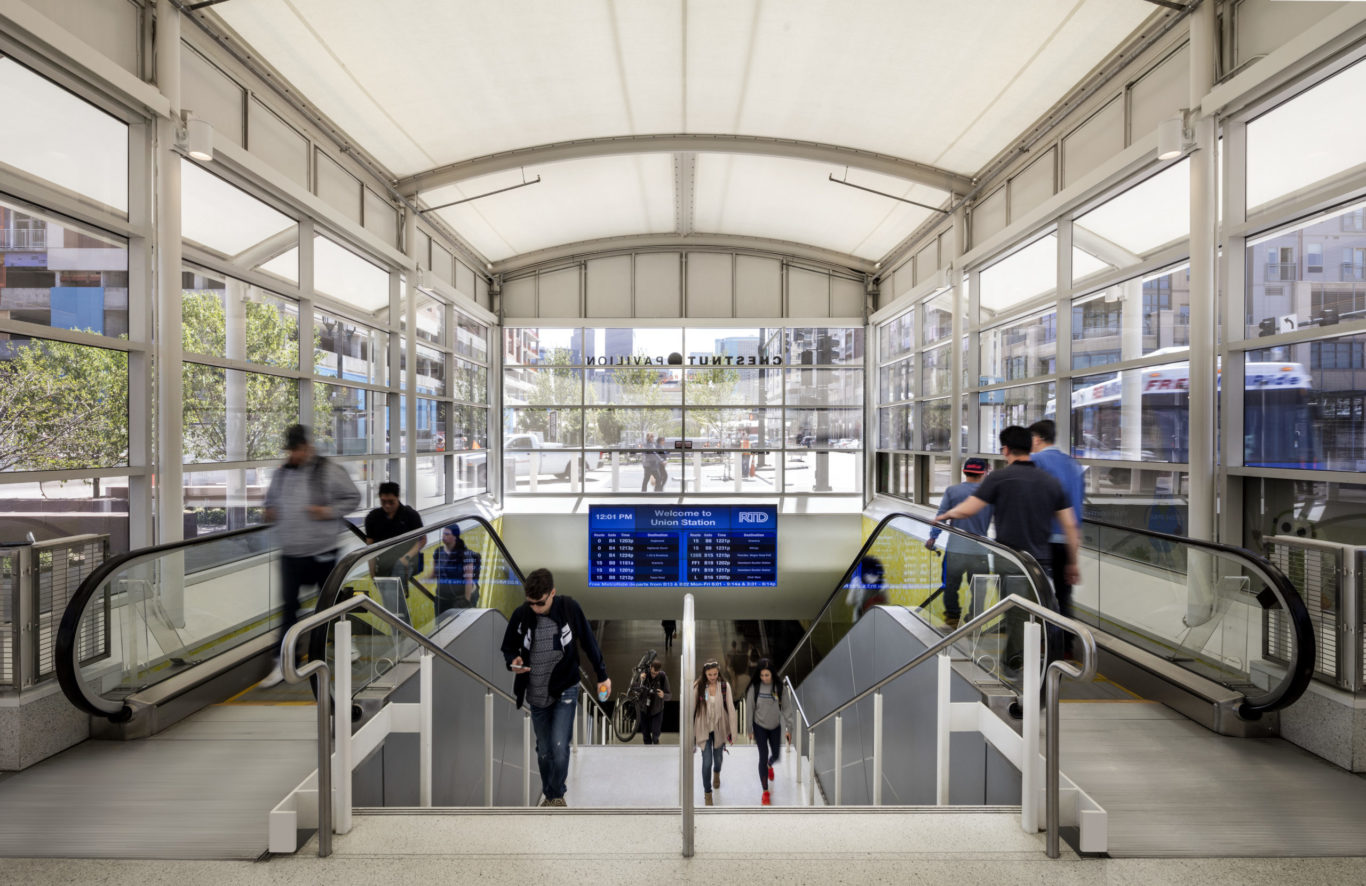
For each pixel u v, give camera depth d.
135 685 3.66
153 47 4.62
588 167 9.66
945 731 3.40
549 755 4.04
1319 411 4.06
